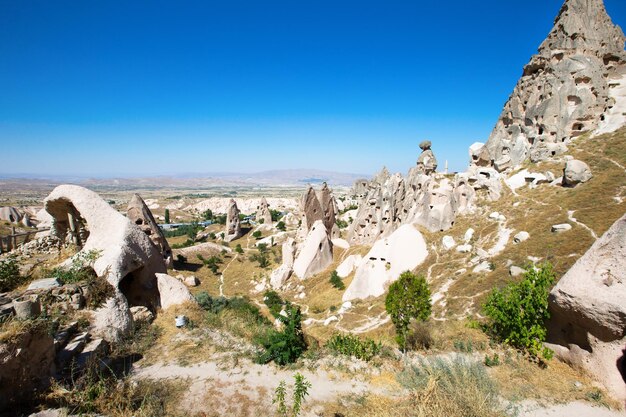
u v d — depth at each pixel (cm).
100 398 948
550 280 1262
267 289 4284
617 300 961
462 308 2411
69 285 1380
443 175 4700
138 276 1780
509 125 5212
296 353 1311
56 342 1112
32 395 877
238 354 1304
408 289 1430
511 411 944
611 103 4494
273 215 11594
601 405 980
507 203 3850
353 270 4191
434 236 3850
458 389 923
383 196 4994
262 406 1023
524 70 5212
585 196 3272
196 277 4562
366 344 1451
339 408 1027
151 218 3991
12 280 1455
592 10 4797
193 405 1007
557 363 1180
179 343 1373
